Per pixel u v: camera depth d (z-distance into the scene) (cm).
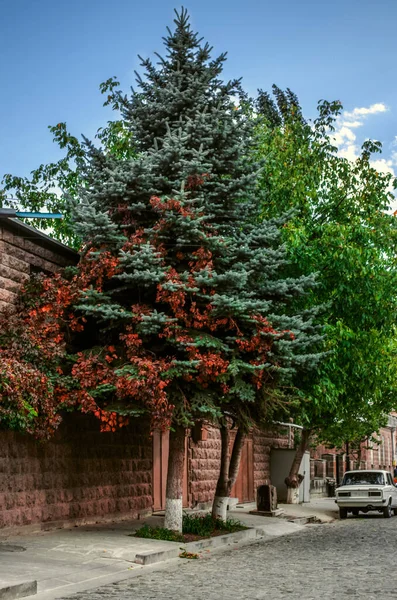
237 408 1669
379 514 2839
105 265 1476
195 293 1474
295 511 2597
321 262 1944
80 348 1686
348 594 970
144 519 1970
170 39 1725
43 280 1516
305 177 2303
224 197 1614
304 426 2831
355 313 2009
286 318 1566
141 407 1476
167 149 1531
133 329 1529
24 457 1530
